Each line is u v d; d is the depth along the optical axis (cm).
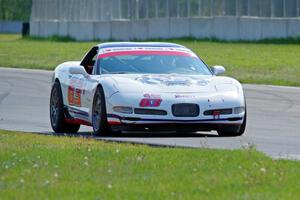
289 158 3800
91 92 4997
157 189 2827
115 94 4753
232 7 19588
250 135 5103
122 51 5288
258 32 19225
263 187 2869
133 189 2831
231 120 4797
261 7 19212
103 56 5244
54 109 5575
